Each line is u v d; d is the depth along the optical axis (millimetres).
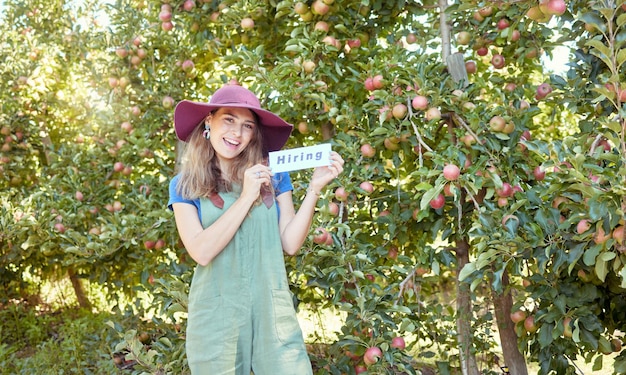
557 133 4820
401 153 3266
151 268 3855
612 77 1911
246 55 3115
